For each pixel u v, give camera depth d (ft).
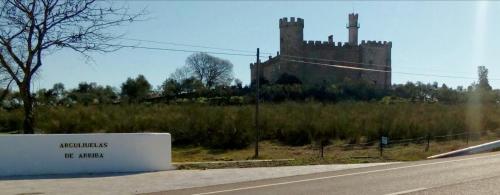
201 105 173.27
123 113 148.46
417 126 120.88
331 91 231.30
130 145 62.34
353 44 317.22
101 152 61.52
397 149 101.71
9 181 53.83
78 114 138.10
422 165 61.11
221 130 120.57
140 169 62.28
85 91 236.02
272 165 69.87
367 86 247.91
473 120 129.18
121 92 248.52
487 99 200.54
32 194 45.06
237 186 46.80
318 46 309.83
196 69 331.16
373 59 319.68
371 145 112.06
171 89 262.67
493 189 39.93
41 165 59.98
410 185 43.47
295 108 157.17
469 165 58.54
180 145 121.29
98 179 54.85
